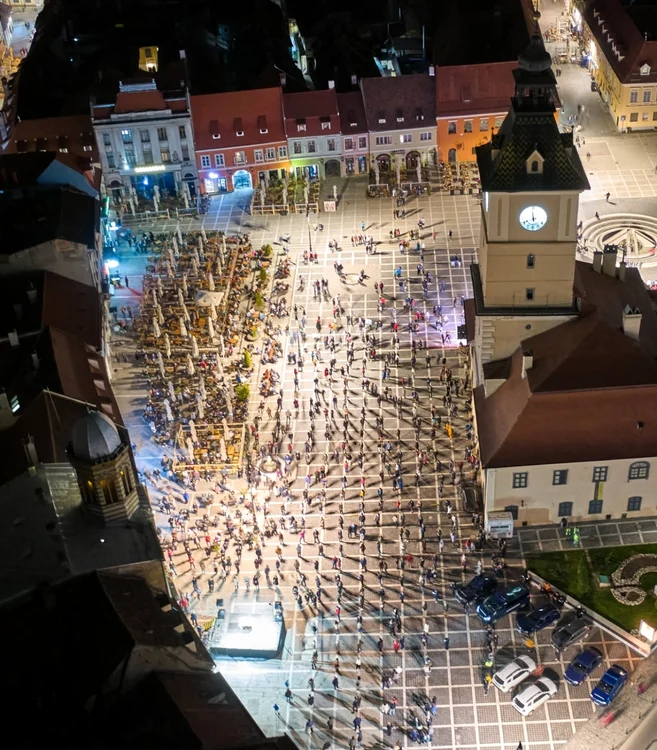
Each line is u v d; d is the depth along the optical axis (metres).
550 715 105.56
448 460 137.62
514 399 123.94
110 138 196.62
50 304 149.25
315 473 137.25
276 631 115.44
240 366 157.62
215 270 180.88
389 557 124.44
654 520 125.19
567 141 116.69
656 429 120.06
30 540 102.00
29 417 118.44
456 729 104.88
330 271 179.25
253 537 128.25
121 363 160.75
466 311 148.62
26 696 91.38
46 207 165.38
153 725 87.25
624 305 133.88
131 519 105.94
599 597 116.62
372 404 148.38
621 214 187.12
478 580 118.56
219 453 141.00
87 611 95.19
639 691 107.00
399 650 113.38
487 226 119.69
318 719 106.75
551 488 122.44
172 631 96.69
